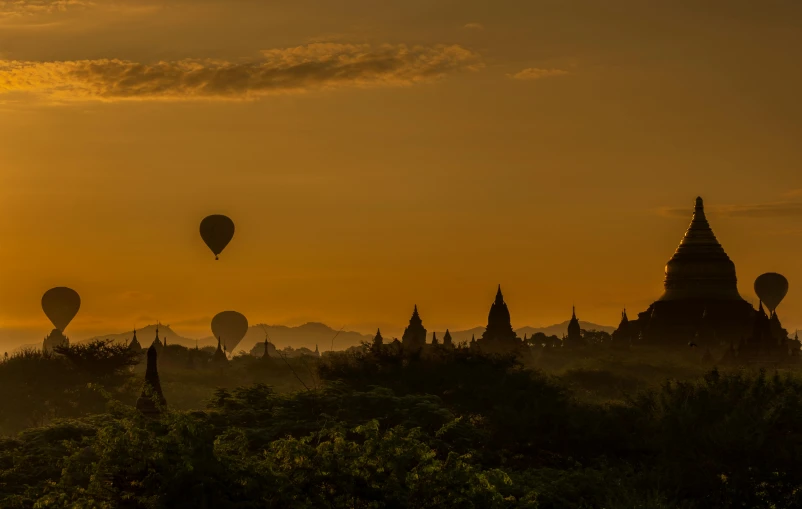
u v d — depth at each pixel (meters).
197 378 152.88
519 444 67.12
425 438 59.50
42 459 51.59
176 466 35.38
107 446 36.03
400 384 80.69
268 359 165.75
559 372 156.25
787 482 57.19
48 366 113.44
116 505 35.59
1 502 41.97
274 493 36.34
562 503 52.94
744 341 187.50
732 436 58.81
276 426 61.62
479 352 86.75
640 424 65.62
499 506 38.22
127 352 117.88
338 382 74.19
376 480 37.66
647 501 52.69
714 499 57.53
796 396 64.75
